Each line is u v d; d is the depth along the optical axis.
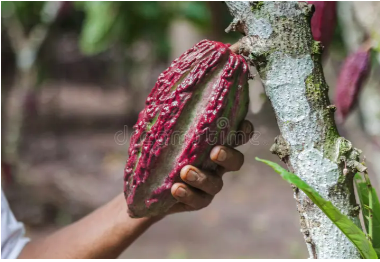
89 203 3.43
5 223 0.98
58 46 7.91
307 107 0.70
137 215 0.80
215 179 0.76
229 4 0.74
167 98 0.76
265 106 1.14
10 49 5.45
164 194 0.77
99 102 7.91
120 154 4.81
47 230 2.89
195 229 2.89
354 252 0.69
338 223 0.65
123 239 0.94
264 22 0.71
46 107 6.44
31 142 4.89
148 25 3.08
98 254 0.94
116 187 3.83
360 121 1.53
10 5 3.63
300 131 0.70
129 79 6.86
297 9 0.71
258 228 2.87
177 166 0.76
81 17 5.28
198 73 0.76
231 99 0.76
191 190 0.76
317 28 0.92
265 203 3.33
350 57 0.98
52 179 3.86
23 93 4.13
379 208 0.71
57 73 9.01
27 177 3.83
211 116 0.75
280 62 0.70
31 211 3.14
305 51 0.71
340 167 0.69
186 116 0.76
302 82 0.70
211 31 2.86
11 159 3.60
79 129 5.81
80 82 9.70
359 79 0.97
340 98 0.98
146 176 0.77
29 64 3.84
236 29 0.73
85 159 4.55
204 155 0.76
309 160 0.70
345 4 1.12
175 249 2.57
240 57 0.77
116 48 6.22
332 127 0.70
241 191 3.59
